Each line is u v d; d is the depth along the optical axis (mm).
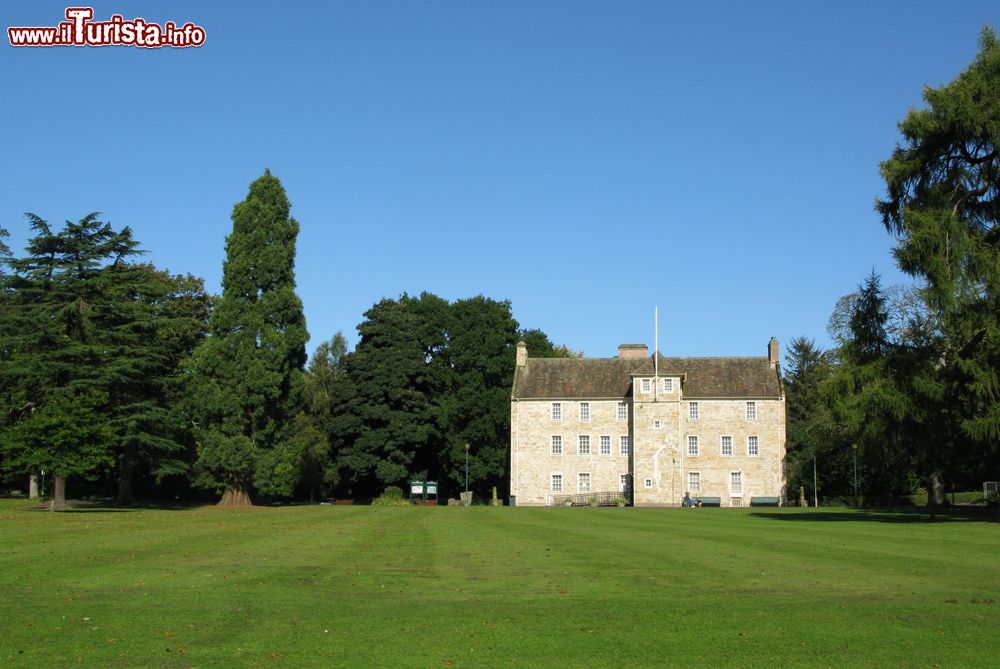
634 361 80125
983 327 39344
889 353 42938
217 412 60906
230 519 43656
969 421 39156
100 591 17703
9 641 13141
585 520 43906
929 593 17859
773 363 77062
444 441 80688
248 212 63719
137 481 76562
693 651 12836
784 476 74188
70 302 55562
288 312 63594
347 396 76750
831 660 12328
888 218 43812
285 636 13680
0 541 28531
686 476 74938
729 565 22672
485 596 17484
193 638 13477
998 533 33938
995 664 12117
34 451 50812
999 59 41031
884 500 73188
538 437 77750
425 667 11953
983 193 42250
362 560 23656
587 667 11992
